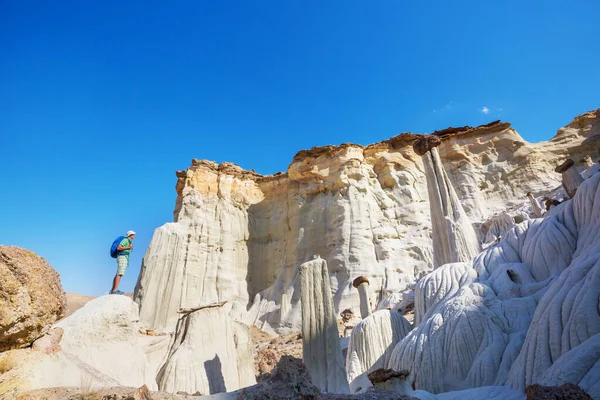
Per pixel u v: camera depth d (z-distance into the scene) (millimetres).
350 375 17719
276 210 57156
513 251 19062
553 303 11031
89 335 7672
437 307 17516
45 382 6105
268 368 23109
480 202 47094
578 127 50688
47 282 6652
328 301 14461
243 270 53531
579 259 12664
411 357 15180
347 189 50375
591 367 8047
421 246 45625
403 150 54688
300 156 57000
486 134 53000
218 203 56656
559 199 36500
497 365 12812
